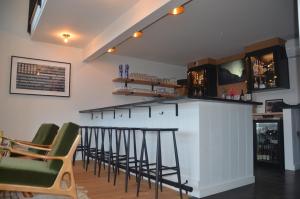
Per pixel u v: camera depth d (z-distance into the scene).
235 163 3.55
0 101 4.88
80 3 3.62
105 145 5.47
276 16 4.11
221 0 3.56
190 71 7.15
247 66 5.64
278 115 5.07
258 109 5.70
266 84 5.29
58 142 2.25
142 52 6.16
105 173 4.27
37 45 5.29
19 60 5.09
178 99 3.08
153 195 3.05
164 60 6.95
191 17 4.11
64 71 5.54
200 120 3.17
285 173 4.45
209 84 6.73
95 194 3.05
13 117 4.98
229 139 3.50
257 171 4.64
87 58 5.52
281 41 5.21
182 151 3.36
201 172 3.11
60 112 5.46
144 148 3.44
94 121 5.82
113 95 6.18
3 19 5.04
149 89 6.70
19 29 5.15
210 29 4.66
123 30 3.94
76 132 2.24
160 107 3.81
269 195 3.08
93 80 5.92
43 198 2.78
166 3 3.05
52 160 2.11
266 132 5.26
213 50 6.03
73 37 5.03
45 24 4.38
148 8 3.37
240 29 4.66
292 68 5.27
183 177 3.30
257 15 4.06
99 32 4.75
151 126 4.00
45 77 5.32
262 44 5.36
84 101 5.76
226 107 3.51
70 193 2.08
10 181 1.91
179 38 5.14
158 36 5.02
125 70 6.13
